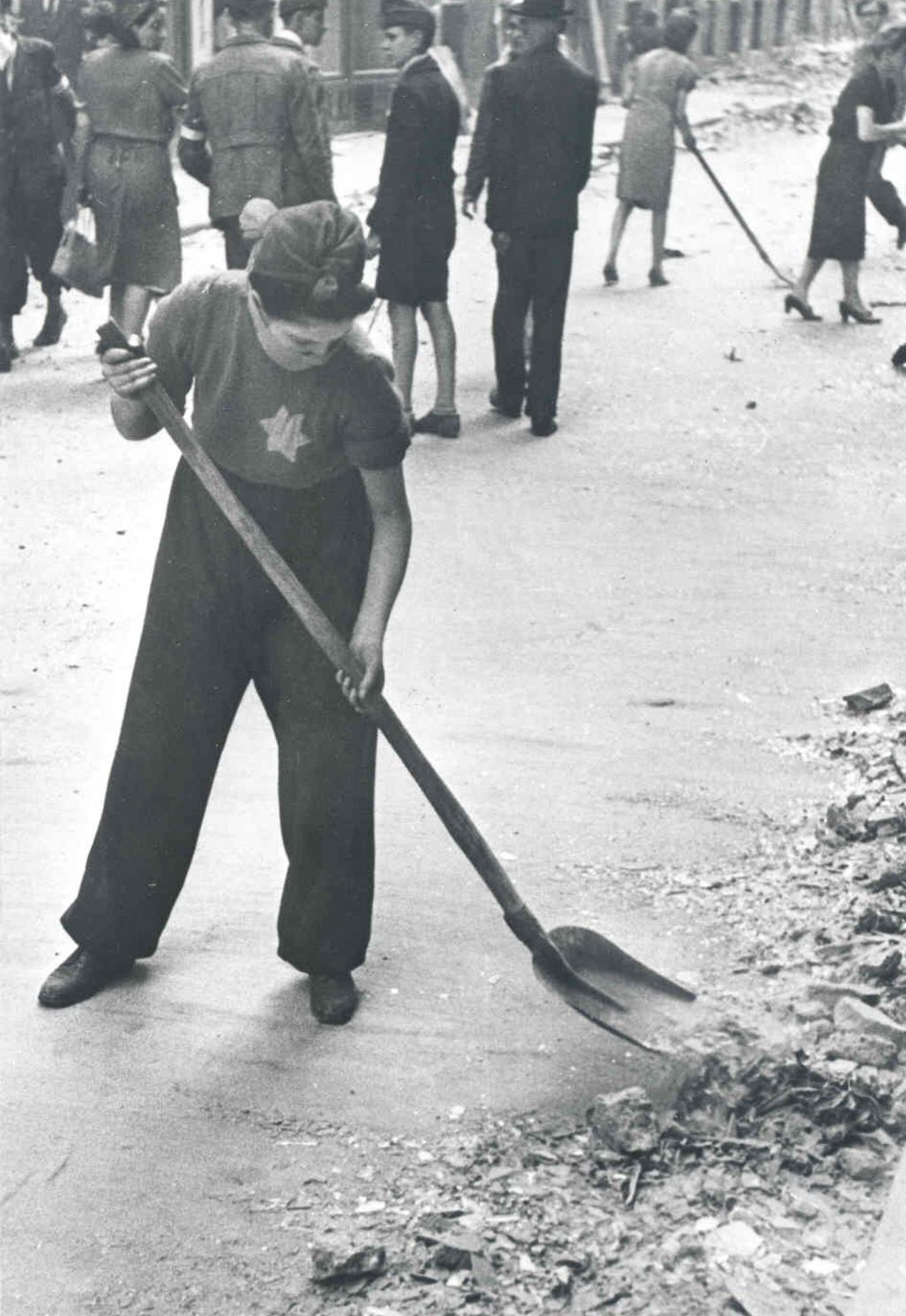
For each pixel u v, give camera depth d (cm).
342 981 465
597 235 1848
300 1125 413
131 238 1199
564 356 1319
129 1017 462
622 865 546
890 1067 423
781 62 3347
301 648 446
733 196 2111
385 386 424
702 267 1689
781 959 484
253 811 593
